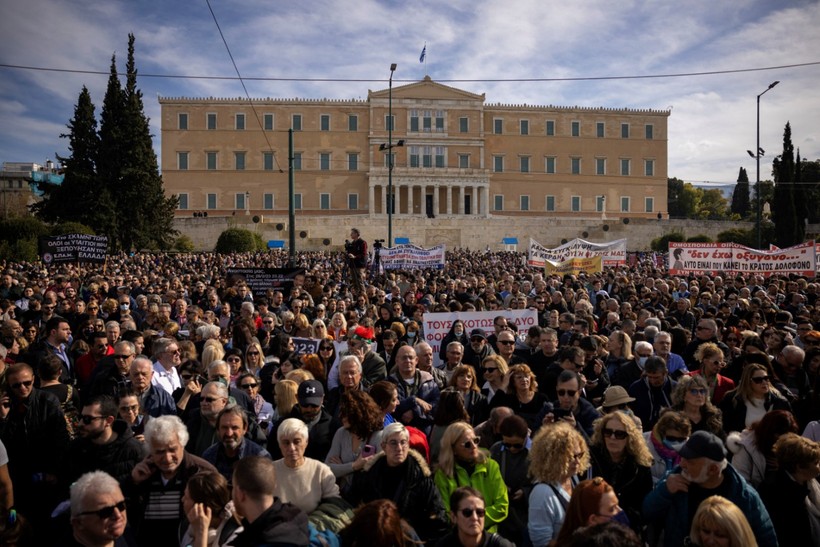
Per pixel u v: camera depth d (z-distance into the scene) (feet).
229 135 330.34
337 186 336.08
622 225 315.17
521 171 346.95
